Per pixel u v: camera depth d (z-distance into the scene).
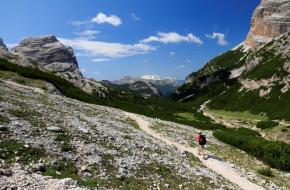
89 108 51.00
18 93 41.81
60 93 65.31
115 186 19.05
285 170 39.72
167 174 23.77
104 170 21.05
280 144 43.94
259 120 141.25
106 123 38.31
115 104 78.25
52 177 17.52
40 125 25.98
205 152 38.22
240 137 51.25
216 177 27.42
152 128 48.34
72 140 24.69
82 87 110.25
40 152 20.81
